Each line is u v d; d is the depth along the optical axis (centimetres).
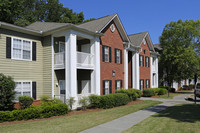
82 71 1703
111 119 988
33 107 1060
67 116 1080
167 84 3638
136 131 739
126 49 2089
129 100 1755
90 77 1631
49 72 1405
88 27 1725
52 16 3919
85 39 1664
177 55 3006
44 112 1036
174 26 3106
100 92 1647
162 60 3222
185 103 1730
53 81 1391
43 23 1733
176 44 3038
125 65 2058
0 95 918
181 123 850
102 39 1705
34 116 991
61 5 4041
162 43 3250
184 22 3106
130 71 2455
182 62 2927
